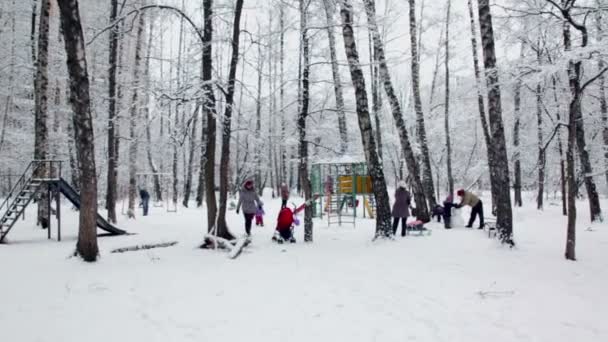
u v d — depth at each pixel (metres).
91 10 18.62
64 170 25.48
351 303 5.59
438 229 13.04
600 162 18.78
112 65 14.38
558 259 8.06
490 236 10.88
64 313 5.25
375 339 4.36
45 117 13.15
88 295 6.00
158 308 5.43
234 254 8.71
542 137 19.59
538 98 14.72
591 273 6.98
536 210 20.00
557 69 7.52
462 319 4.90
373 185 10.59
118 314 5.21
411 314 5.11
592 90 15.66
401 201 11.23
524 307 5.29
